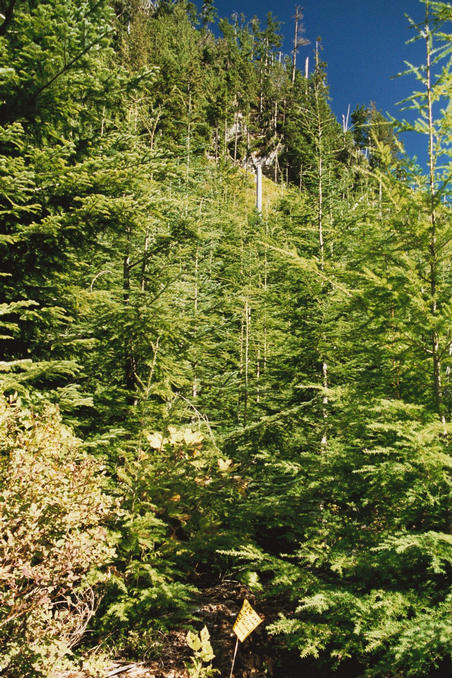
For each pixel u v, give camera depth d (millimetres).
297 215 8438
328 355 6309
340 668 3750
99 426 5516
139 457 4355
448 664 3434
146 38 38656
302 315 7082
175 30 51500
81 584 3416
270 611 4527
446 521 3646
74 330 5551
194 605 4438
